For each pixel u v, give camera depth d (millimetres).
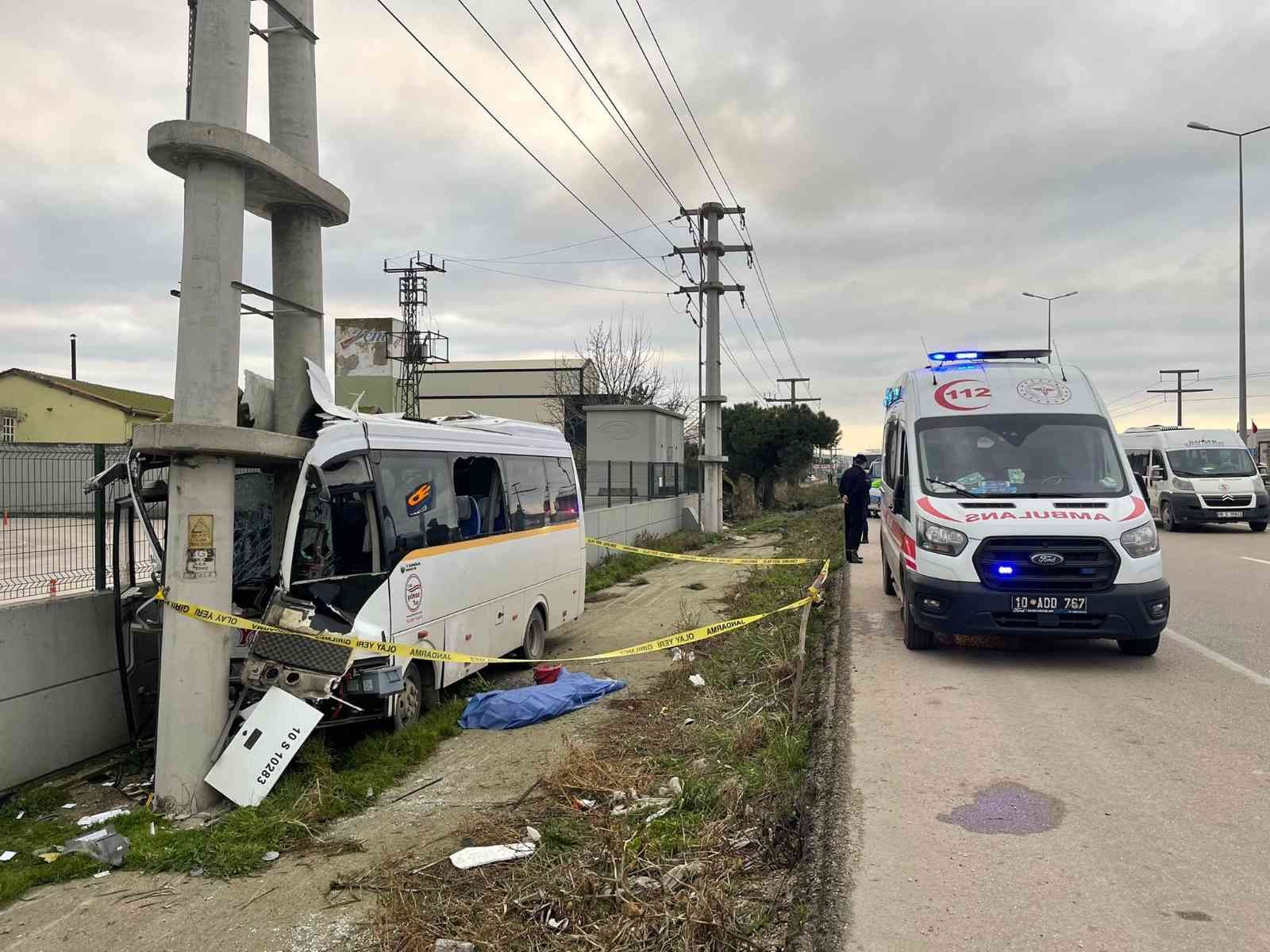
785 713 6629
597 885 3988
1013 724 5957
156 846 4891
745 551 21375
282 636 6004
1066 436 8266
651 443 26922
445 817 5309
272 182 6059
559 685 7789
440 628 7164
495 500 8461
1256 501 20547
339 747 6523
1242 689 6773
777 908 3805
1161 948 3207
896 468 9391
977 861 3955
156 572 6590
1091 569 7145
